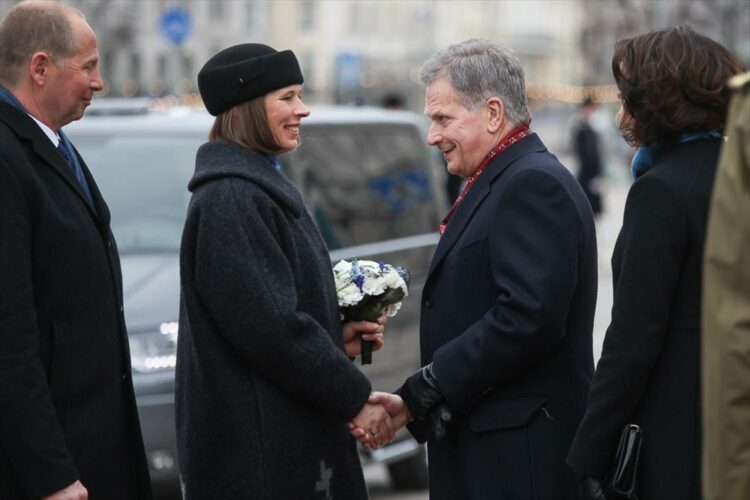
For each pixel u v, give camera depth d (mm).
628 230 4227
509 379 4742
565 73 113062
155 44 72125
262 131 4723
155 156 8289
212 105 4754
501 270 4652
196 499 4672
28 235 4375
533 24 113250
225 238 4531
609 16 56781
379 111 9516
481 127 4828
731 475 3266
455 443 4910
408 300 8648
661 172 4203
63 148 4727
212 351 4633
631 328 4156
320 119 8641
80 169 4773
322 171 8352
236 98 4699
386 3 92562
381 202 8883
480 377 4652
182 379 4777
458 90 4836
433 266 4891
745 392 3250
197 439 4672
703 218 4137
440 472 4965
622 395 4191
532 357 4648
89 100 4695
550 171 4703
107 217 4766
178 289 7270
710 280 3311
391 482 9086
